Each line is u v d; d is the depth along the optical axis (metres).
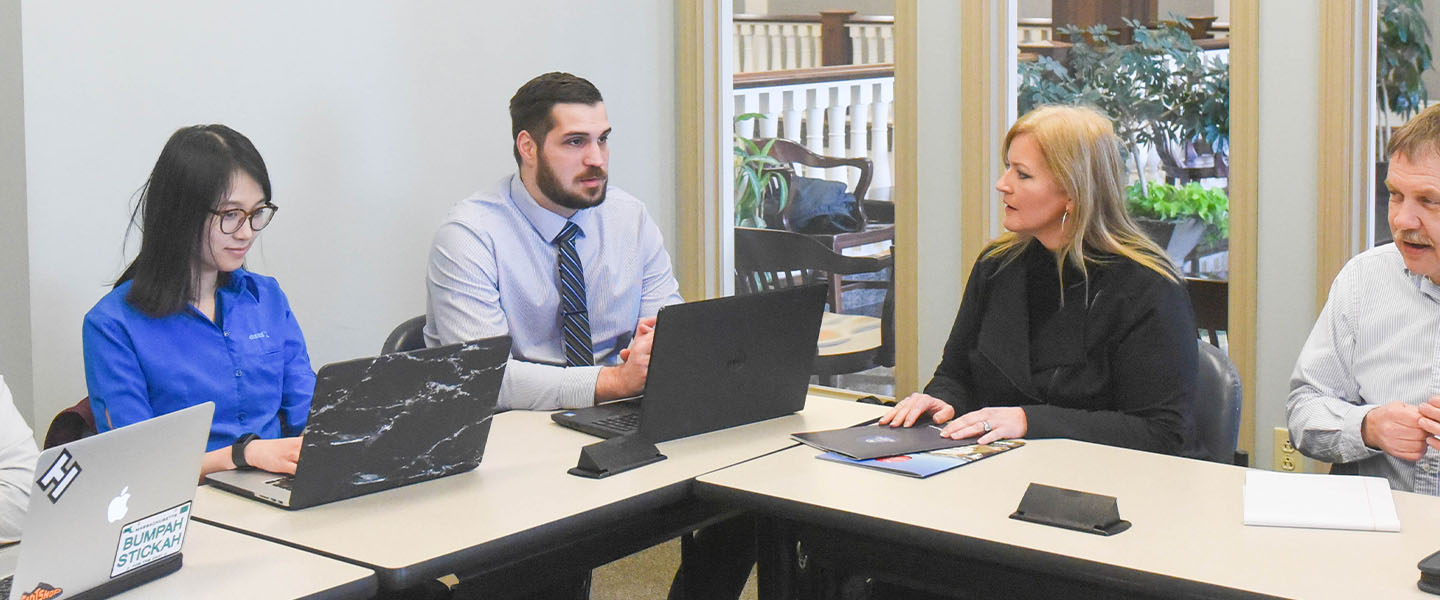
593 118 2.68
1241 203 3.17
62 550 1.36
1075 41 3.42
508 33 3.72
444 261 2.70
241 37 3.14
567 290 2.77
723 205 4.14
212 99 3.10
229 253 2.19
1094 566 1.52
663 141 4.16
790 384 2.39
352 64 3.38
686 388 2.19
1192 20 3.22
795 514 1.81
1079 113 2.38
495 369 1.97
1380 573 1.47
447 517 1.75
